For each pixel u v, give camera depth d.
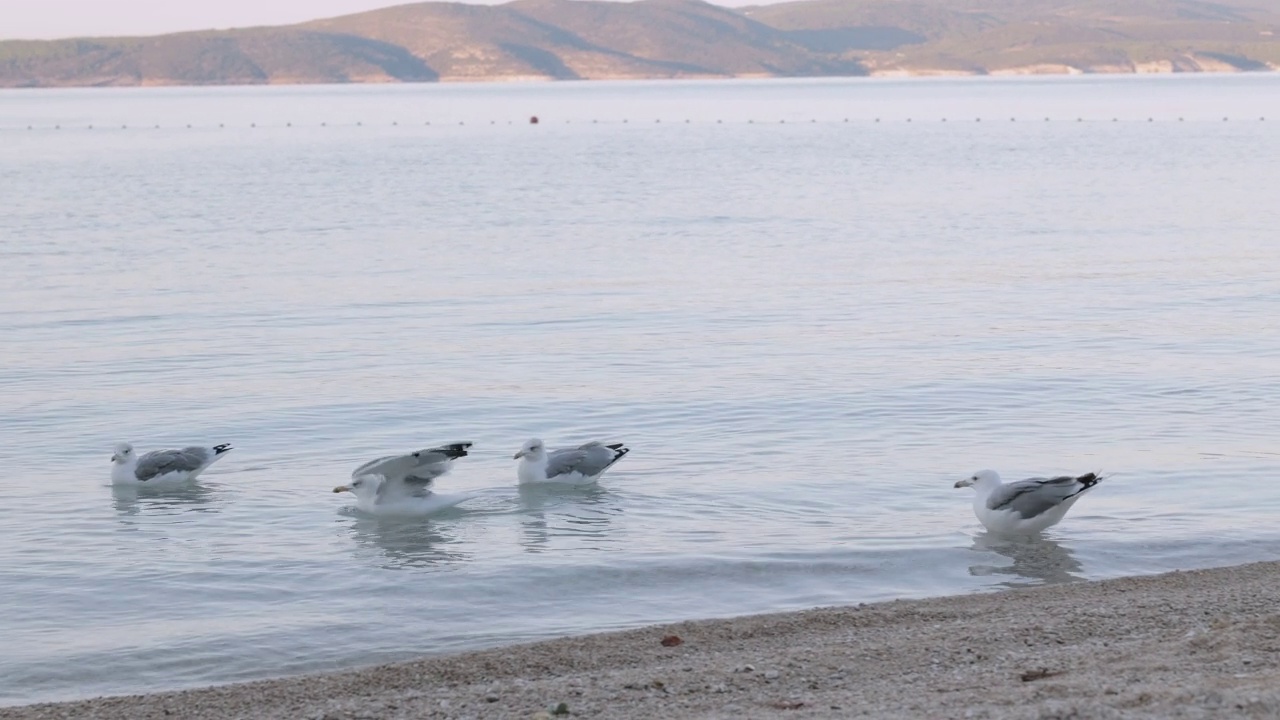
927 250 50.56
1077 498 18.22
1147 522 18.69
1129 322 34.56
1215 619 13.42
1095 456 22.17
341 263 47.66
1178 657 11.70
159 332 34.09
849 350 31.23
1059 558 17.22
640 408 25.86
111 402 26.72
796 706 10.96
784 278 43.38
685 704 11.33
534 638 14.67
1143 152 111.25
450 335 33.56
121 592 16.31
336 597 16.08
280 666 13.99
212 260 48.53
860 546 17.78
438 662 13.19
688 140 144.38
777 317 35.94
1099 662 11.80
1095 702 10.08
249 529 18.92
